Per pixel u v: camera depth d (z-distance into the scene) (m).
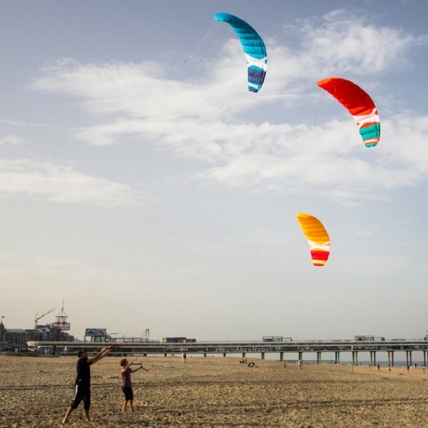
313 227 36.91
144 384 38.41
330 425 20.56
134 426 18.31
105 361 93.75
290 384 45.50
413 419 23.64
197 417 21.34
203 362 107.38
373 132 29.70
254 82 29.17
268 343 164.75
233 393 33.03
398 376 85.44
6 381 38.06
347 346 165.88
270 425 19.80
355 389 42.62
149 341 167.12
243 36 27.97
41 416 19.98
